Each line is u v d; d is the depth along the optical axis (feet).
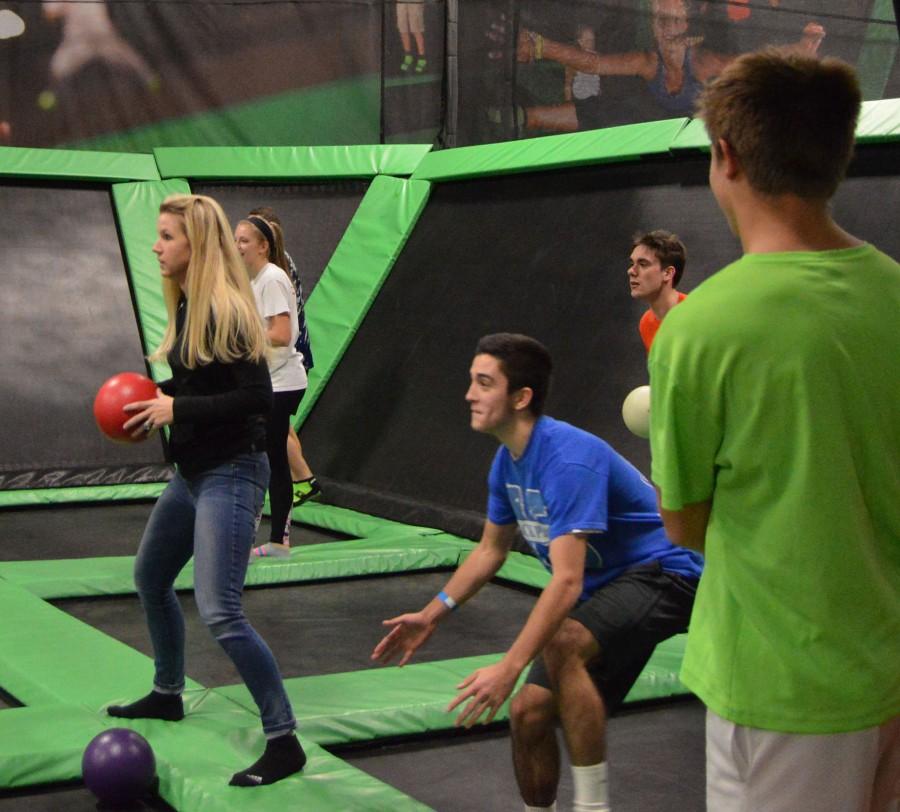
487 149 26.02
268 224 17.80
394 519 22.98
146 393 10.49
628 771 11.34
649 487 9.15
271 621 16.80
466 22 29.66
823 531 5.11
